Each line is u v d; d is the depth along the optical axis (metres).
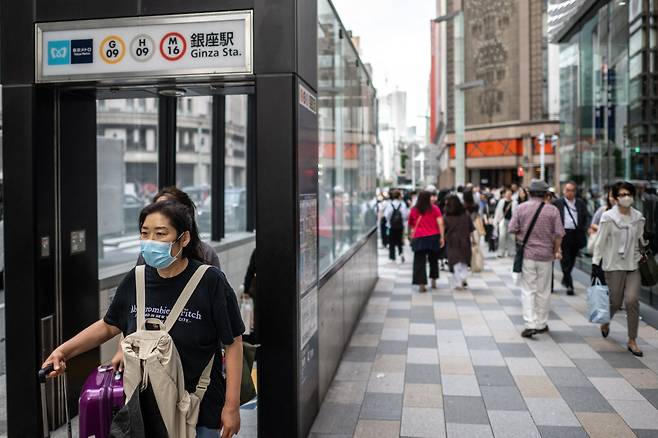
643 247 6.15
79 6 3.97
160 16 3.91
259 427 3.91
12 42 4.03
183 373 2.46
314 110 4.56
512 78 65.38
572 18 12.43
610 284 6.25
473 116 70.50
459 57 24.12
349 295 7.00
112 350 5.20
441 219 10.13
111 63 3.96
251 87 4.37
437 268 10.55
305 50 4.18
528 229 6.90
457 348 6.51
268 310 3.89
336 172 6.55
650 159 8.87
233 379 2.57
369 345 6.70
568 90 14.53
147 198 8.30
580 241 9.58
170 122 7.95
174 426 2.38
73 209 4.50
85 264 4.67
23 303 4.05
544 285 6.94
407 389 5.18
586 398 4.88
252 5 3.84
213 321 2.54
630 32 9.88
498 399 4.89
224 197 9.35
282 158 3.85
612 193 6.21
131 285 2.60
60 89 4.25
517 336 7.00
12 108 4.03
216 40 3.87
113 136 8.02
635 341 6.18
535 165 60.31
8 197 4.04
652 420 4.41
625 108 10.15
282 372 3.88
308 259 4.30
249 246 10.27
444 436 4.17
